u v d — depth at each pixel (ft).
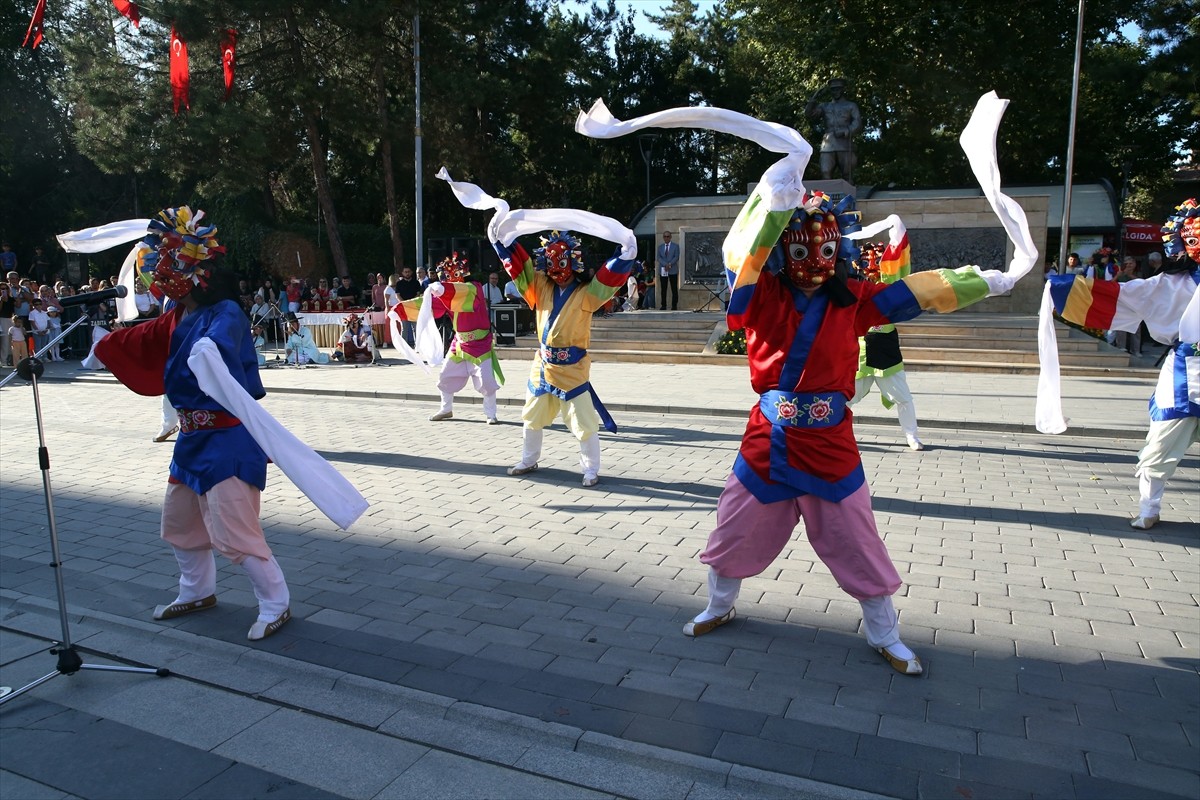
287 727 11.53
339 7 71.61
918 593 15.56
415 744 11.08
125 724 11.66
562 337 22.99
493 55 91.97
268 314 69.92
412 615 14.90
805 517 12.55
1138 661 12.87
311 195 113.29
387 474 25.27
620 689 12.18
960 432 30.81
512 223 22.68
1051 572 16.60
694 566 17.21
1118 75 80.02
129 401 42.01
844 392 12.25
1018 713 11.43
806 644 13.58
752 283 11.68
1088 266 57.47
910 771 10.12
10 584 16.76
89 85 71.05
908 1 85.35
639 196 128.67
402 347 33.78
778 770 10.18
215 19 68.95
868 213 63.93
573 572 16.93
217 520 13.61
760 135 11.39
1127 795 9.66
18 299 56.75
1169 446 18.51
